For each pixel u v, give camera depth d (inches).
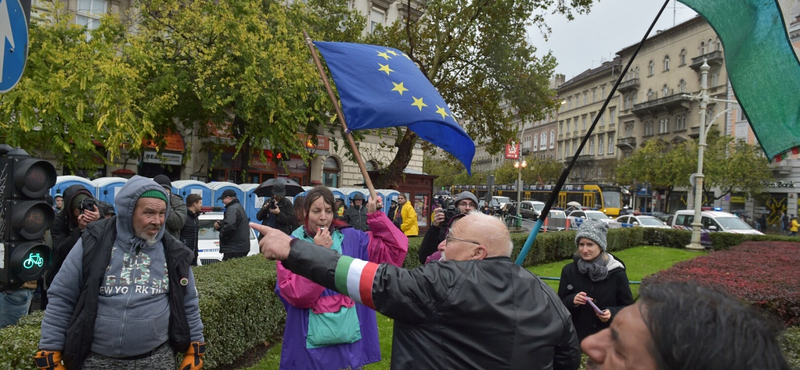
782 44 129.6
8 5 113.8
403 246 128.3
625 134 1975.9
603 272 150.6
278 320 233.3
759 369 32.8
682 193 1646.2
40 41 467.2
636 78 1894.7
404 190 816.3
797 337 147.3
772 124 131.9
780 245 457.1
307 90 662.5
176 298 107.2
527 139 2837.1
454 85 743.7
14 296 163.0
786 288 214.2
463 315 67.3
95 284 99.3
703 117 681.0
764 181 1307.8
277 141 666.8
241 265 232.8
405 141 736.3
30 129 420.2
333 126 778.2
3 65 113.0
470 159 146.2
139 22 664.4
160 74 603.5
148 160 777.6
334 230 134.4
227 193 301.7
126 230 104.3
